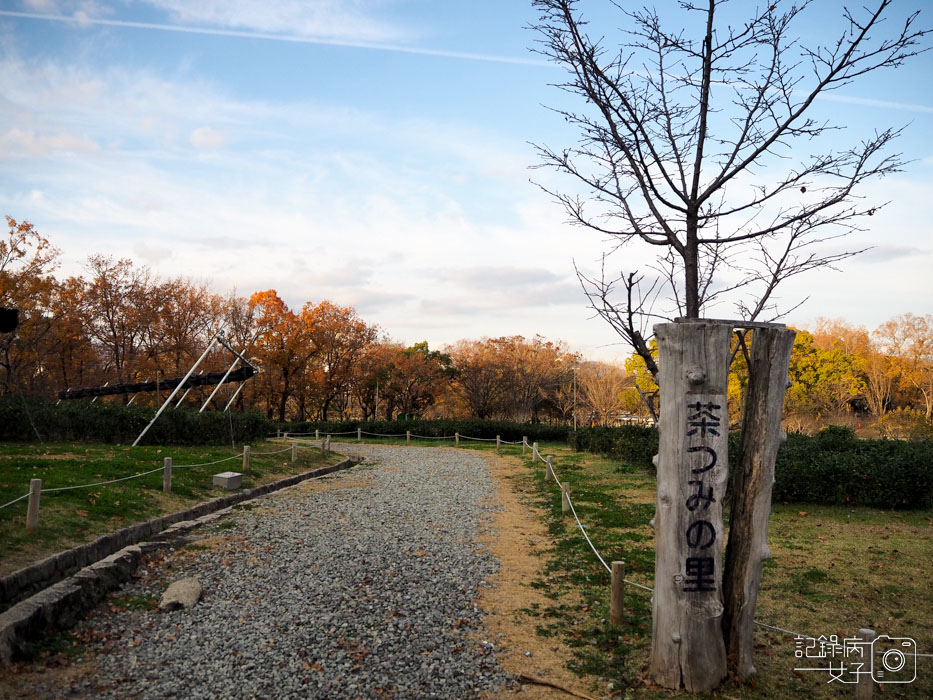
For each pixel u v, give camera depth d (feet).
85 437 59.98
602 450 77.71
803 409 118.42
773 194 20.17
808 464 43.57
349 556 32.27
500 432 117.60
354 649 20.90
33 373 117.91
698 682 17.52
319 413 167.53
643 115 20.72
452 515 43.75
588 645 21.42
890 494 41.39
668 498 17.54
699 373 17.16
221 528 37.11
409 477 63.36
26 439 56.80
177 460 52.29
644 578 28.63
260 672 19.21
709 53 20.17
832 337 183.32
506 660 20.24
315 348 143.84
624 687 17.97
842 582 27.27
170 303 132.46
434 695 17.95
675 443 17.43
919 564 29.60
